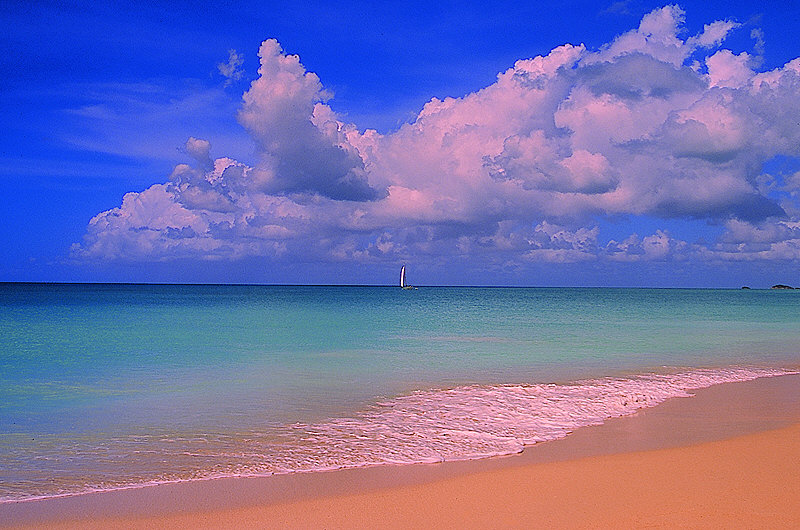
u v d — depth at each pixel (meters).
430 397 14.27
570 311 62.25
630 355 23.16
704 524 6.41
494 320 45.44
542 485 7.89
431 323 41.41
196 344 26.56
